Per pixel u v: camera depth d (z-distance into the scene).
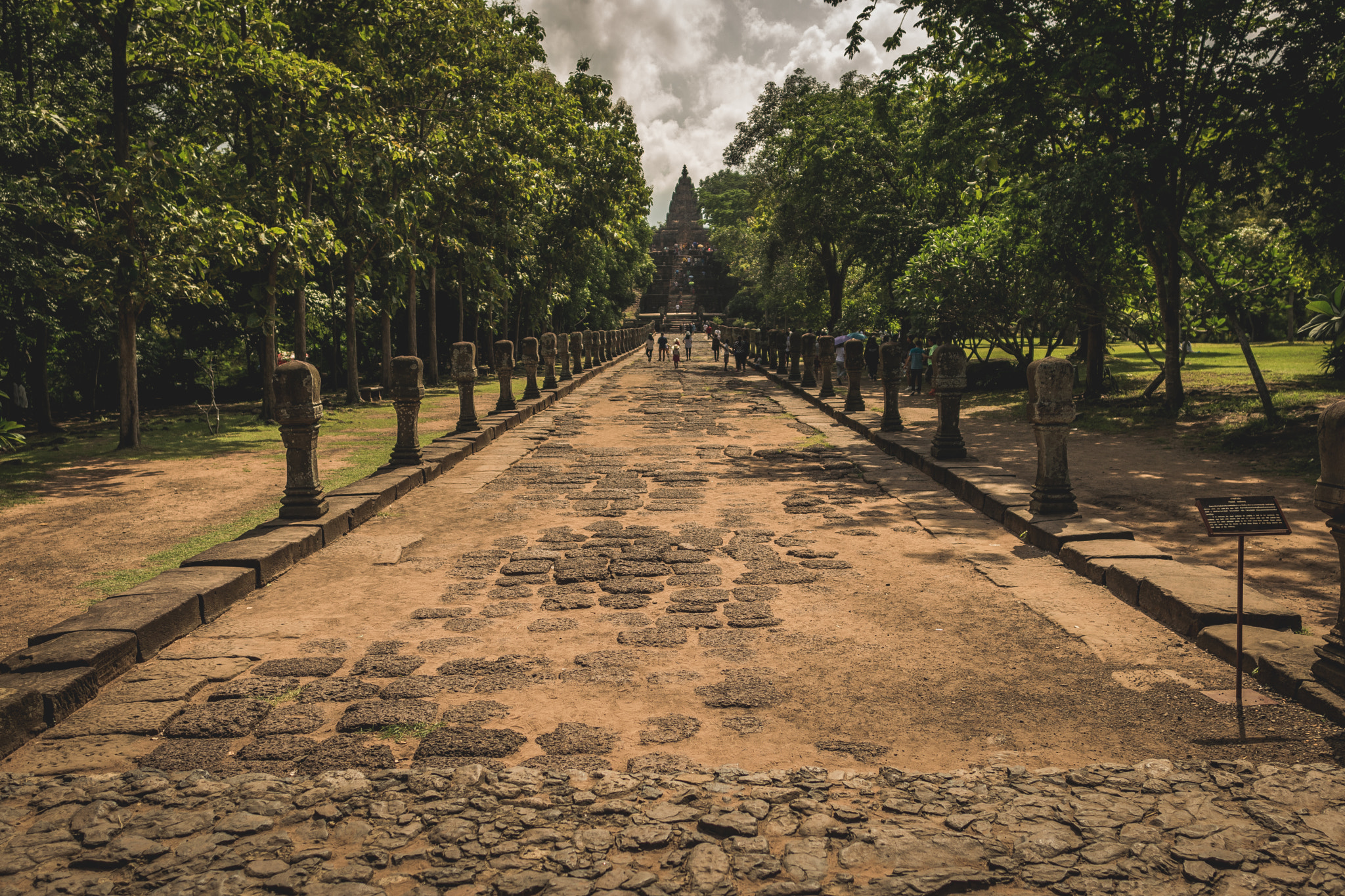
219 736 3.76
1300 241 15.51
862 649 4.78
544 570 6.49
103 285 13.10
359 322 32.12
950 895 2.57
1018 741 3.66
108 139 15.22
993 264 20.12
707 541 7.36
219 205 14.88
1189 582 5.31
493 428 14.27
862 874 2.67
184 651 4.78
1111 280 19.09
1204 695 4.08
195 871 2.70
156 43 14.36
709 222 90.62
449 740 3.66
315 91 15.72
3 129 15.22
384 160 19.50
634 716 3.94
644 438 14.84
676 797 3.16
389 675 4.44
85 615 4.80
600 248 46.22
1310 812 2.98
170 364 31.78
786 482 10.34
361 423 17.03
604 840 2.87
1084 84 14.11
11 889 2.60
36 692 3.79
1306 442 11.14
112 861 2.74
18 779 3.36
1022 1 14.42
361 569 6.55
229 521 8.30
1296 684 3.97
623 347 52.47
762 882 2.62
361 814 3.06
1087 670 4.43
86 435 17.47
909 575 6.27
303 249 17.22
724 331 70.38
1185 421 14.43
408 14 20.67
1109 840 2.83
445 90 23.41
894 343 13.68
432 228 24.02
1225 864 2.67
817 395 21.52
